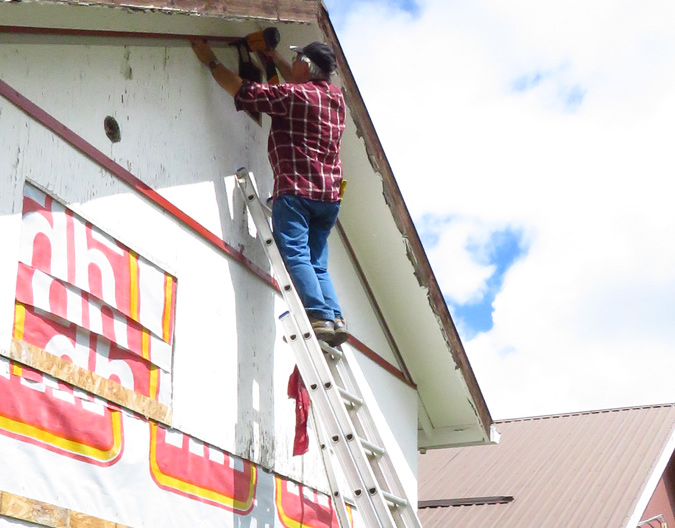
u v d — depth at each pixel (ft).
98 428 12.88
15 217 12.19
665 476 42.88
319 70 17.25
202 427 14.96
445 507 35.09
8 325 11.84
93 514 12.47
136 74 15.17
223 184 16.97
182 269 15.30
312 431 18.08
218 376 15.64
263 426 16.55
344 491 18.72
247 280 17.08
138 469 13.42
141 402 13.74
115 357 13.56
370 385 21.03
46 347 12.37
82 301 13.10
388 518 14.35
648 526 39.42
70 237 13.08
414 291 21.56
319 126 16.85
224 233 16.65
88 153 13.67
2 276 11.85
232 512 15.17
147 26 15.08
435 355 22.76
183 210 15.61
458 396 23.47
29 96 12.80
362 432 16.34
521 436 41.24
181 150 15.92
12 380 11.75
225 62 17.94
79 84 13.80
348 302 20.83
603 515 31.94
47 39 13.34
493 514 33.73
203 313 15.58
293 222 16.66
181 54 16.48
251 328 16.84
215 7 14.64
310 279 16.43
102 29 14.25
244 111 18.22
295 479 17.12
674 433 37.76
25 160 12.51
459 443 24.35
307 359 15.69
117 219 14.03
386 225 20.52
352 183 19.89
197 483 14.52
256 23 17.67
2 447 11.39
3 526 11.18
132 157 14.65
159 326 14.51
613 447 37.65
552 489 34.88
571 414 42.93
